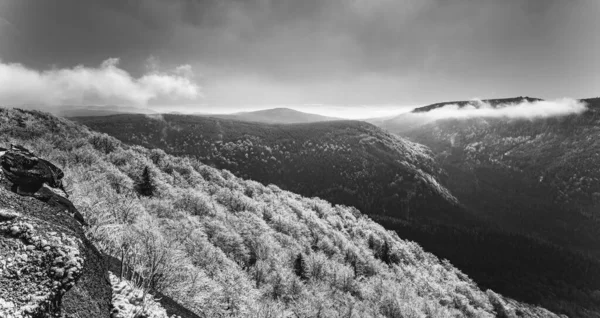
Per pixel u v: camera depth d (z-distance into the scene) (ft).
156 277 32.73
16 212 20.86
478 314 247.09
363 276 195.52
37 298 16.99
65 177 66.95
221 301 49.42
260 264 120.26
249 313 58.44
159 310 27.14
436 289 244.83
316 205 382.63
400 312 153.79
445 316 183.73
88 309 20.13
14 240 18.88
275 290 109.09
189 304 36.11
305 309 103.55
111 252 33.42
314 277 152.35
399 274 250.16
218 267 79.77
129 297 25.73
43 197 26.11
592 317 476.95
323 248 224.53
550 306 475.72
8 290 16.42
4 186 23.57
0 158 26.00
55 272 18.81
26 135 140.46
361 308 134.41
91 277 22.30
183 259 50.01
